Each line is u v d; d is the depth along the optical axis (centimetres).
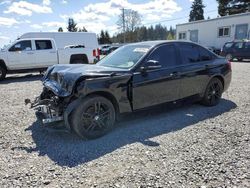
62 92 399
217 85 605
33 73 1464
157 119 508
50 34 1598
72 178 301
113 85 421
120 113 441
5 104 662
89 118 409
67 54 1336
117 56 518
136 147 380
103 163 334
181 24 3297
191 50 559
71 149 379
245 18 2508
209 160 336
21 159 349
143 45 516
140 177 299
